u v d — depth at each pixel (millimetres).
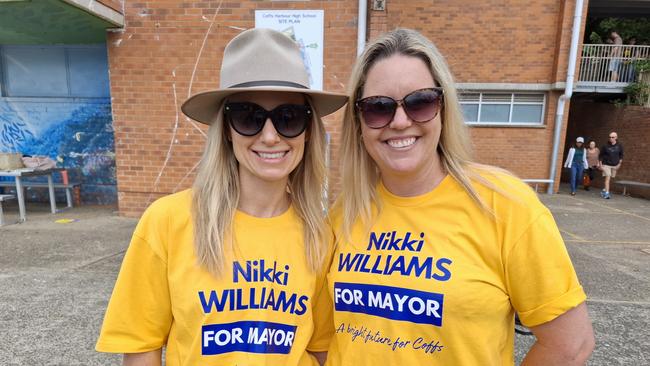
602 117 13195
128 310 1260
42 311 3184
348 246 1405
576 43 9664
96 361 2559
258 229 1372
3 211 6914
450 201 1303
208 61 5637
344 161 1508
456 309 1157
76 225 5824
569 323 1145
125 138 5902
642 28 16156
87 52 7375
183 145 5867
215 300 1242
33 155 7621
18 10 4945
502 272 1203
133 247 1278
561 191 11750
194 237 1282
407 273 1237
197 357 1223
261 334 1270
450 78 1357
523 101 10594
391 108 1289
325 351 1486
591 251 5195
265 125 1286
